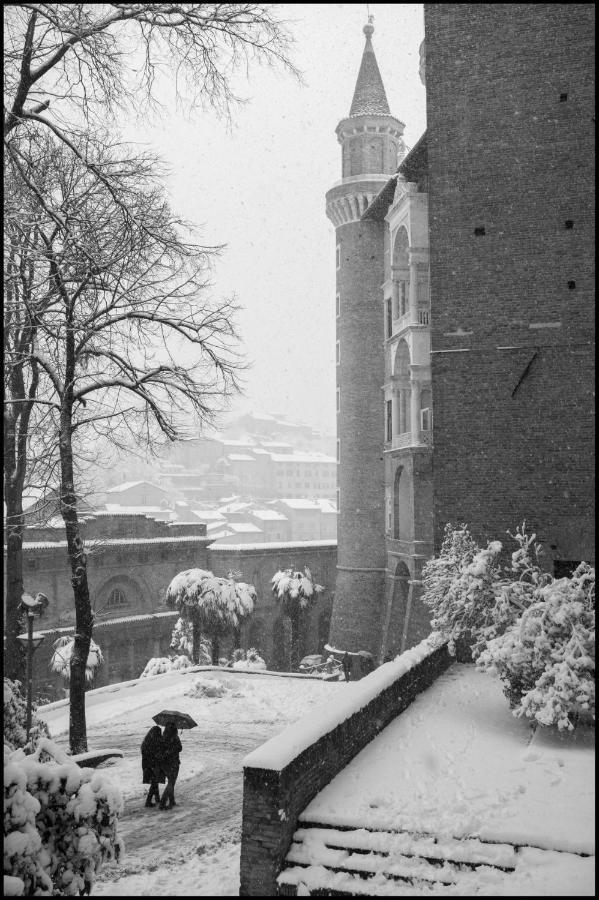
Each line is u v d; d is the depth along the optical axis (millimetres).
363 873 7492
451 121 17219
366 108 49000
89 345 16500
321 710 9961
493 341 16875
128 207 14734
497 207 16922
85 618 15445
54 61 12906
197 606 31562
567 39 16594
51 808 6445
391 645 41031
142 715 19109
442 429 17094
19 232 14391
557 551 16266
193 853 9273
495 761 10062
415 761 10156
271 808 7781
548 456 16469
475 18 17109
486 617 14211
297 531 120500
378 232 46781
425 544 37062
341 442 47281
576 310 16438
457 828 7898
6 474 18297
